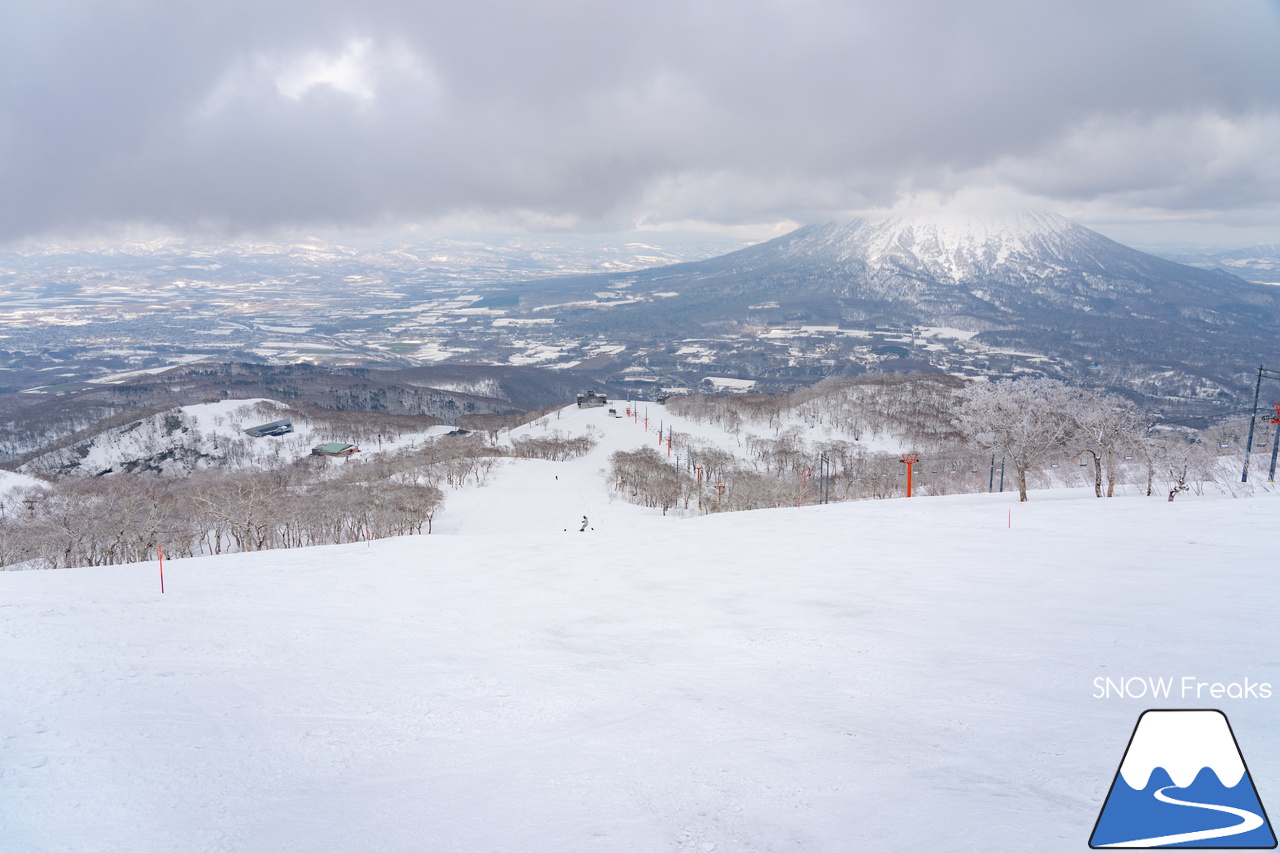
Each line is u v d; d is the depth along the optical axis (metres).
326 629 17.61
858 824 7.12
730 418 186.62
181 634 16.80
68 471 178.50
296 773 9.02
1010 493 61.50
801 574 24.48
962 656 13.66
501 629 17.73
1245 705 10.12
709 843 6.81
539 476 124.31
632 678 13.17
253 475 111.31
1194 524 31.03
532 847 6.89
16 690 12.40
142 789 8.55
